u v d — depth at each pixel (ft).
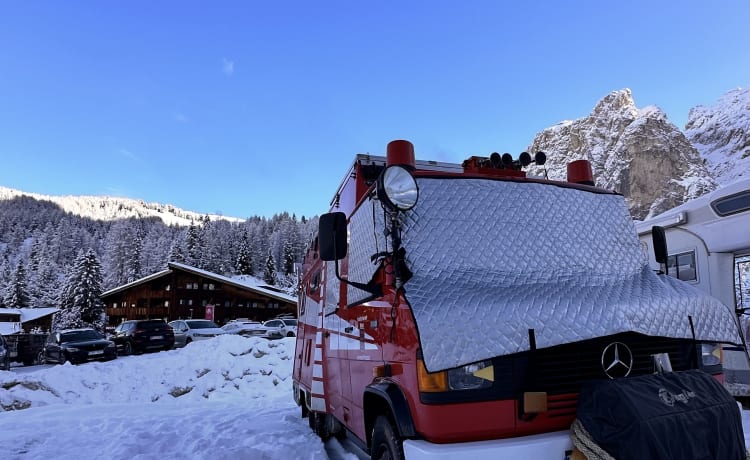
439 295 9.94
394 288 10.73
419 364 9.21
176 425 24.03
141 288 178.70
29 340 77.77
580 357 9.63
